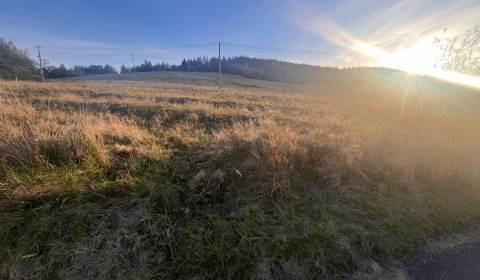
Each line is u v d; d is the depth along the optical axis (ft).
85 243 6.86
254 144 11.97
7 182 8.21
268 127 15.99
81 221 7.42
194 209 8.82
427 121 21.02
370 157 13.60
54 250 6.61
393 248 8.38
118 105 28.53
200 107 29.78
